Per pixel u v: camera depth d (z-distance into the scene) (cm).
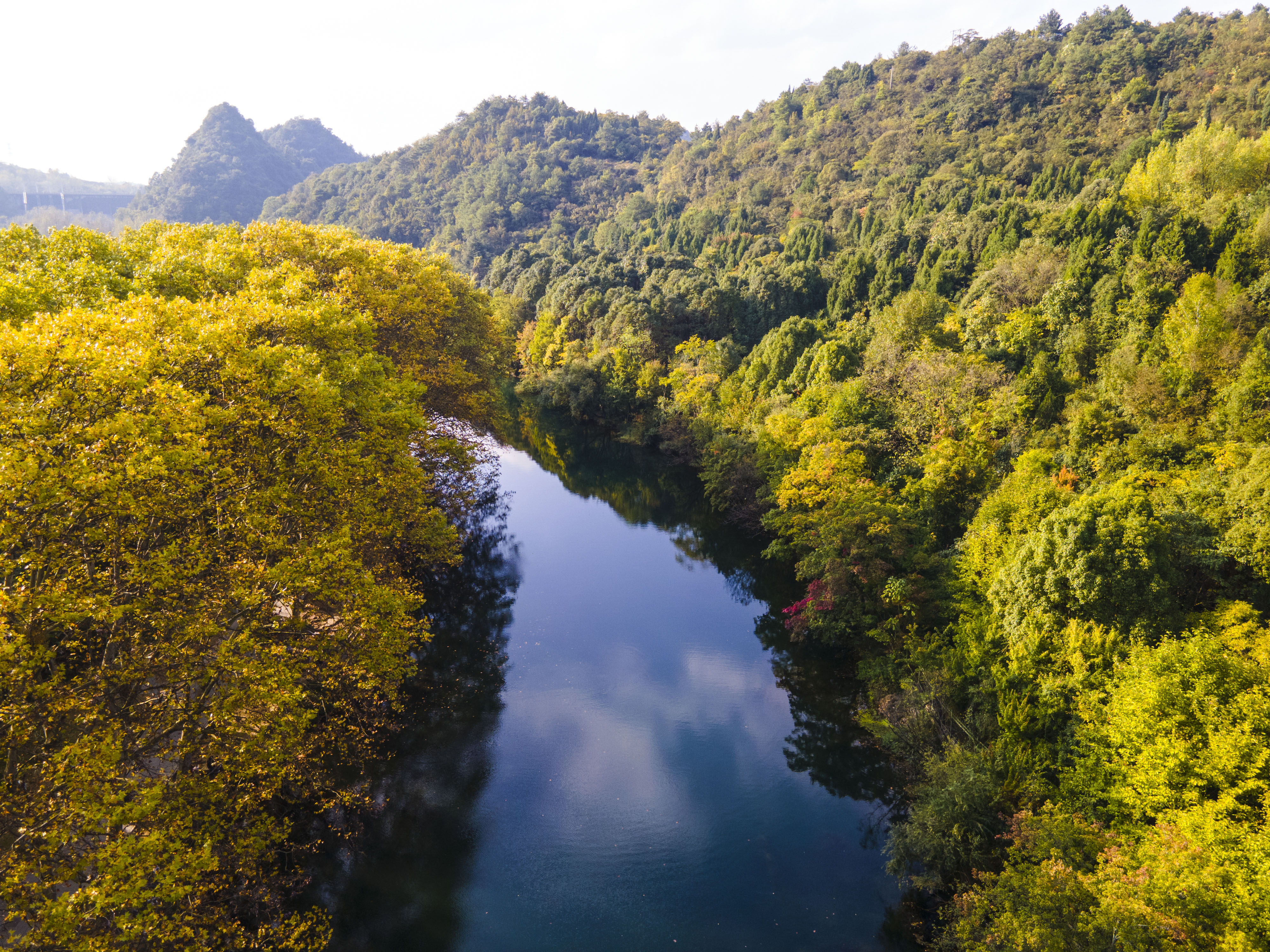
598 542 5400
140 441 1589
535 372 10544
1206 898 1470
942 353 5219
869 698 3177
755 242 13162
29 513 1495
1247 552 2614
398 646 2316
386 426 2705
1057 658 2395
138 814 1399
